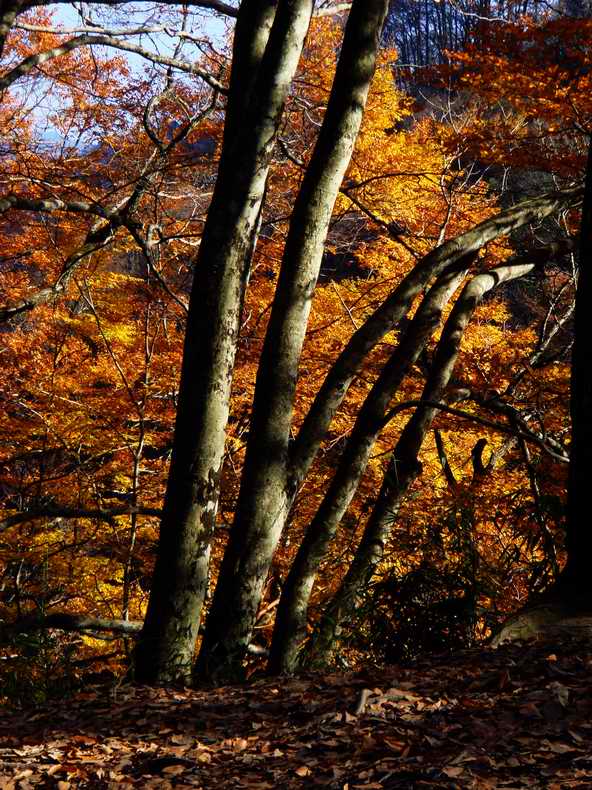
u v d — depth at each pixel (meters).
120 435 13.18
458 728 3.89
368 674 5.20
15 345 13.35
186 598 7.13
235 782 3.72
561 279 14.95
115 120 13.89
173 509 7.24
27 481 13.54
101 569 13.18
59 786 3.91
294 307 7.56
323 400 7.74
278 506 7.48
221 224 7.45
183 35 10.37
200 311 7.40
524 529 8.08
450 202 12.57
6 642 6.85
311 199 7.62
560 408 10.85
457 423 10.64
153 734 4.59
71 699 5.71
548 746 3.53
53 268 14.06
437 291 8.64
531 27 10.20
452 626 6.34
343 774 3.57
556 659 4.80
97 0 9.74
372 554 7.75
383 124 13.31
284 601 7.62
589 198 6.42
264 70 7.54
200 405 7.31
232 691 5.42
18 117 14.13
